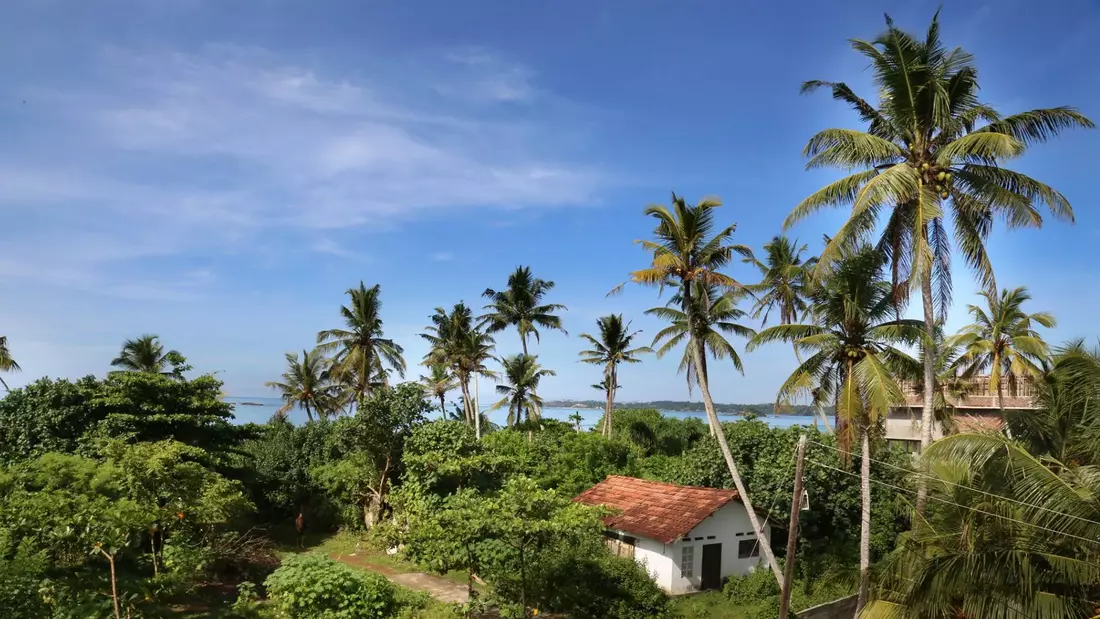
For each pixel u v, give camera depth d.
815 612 17.62
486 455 24.06
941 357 26.33
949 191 17.14
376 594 15.81
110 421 20.19
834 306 18.53
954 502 12.71
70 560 12.84
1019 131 16.59
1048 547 11.16
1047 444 15.14
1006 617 11.20
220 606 15.82
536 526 15.30
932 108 16.94
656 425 48.69
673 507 22.23
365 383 43.22
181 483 15.19
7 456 19.17
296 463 29.12
